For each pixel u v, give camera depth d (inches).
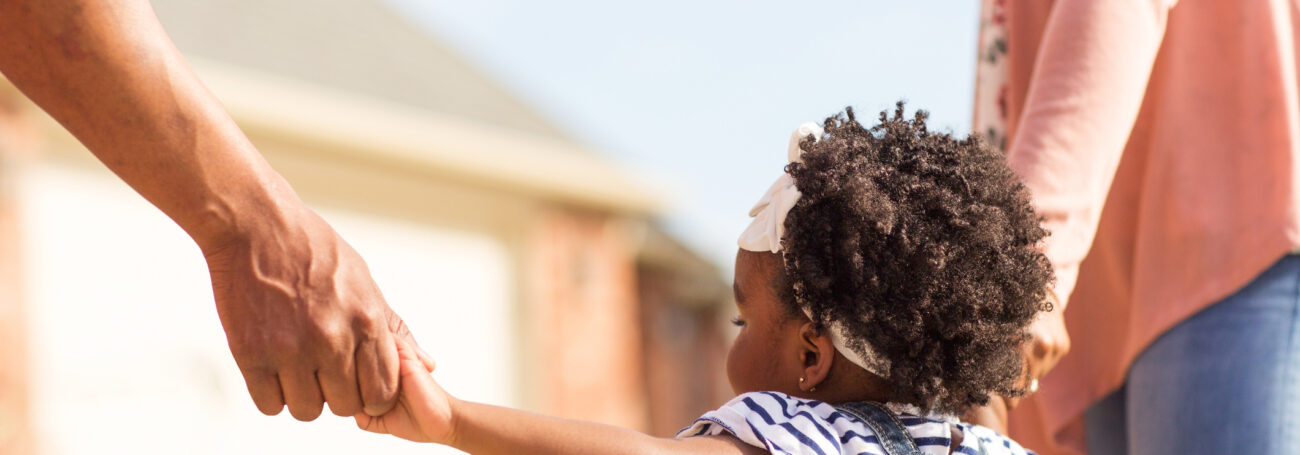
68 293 271.1
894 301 72.5
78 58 70.4
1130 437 94.6
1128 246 97.3
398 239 331.0
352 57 370.3
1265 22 94.0
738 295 79.0
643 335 465.1
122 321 276.7
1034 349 80.5
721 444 72.1
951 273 72.5
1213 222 91.7
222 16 346.0
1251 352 88.4
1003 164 77.8
